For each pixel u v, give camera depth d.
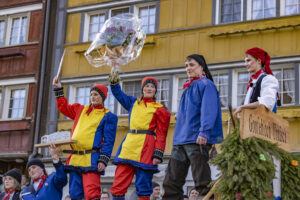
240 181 4.48
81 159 6.43
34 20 22.53
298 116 16.56
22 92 22.14
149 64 19.75
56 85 6.96
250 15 18.30
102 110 6.71
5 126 21.73
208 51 18.73
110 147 6.48
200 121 5.54
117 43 6.41
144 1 20.38
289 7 17.73
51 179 7.19
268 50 17.69
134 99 6.74
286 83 17.28
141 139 6.33
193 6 19.38
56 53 21.72
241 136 4.63
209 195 4.80
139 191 6.21
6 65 22.56
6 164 22.78
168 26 19.72
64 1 22.08
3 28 23.14
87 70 20.95
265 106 4.98
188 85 5.82
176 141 5.62
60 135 6.74
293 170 4.93
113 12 21.19
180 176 5.59
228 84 18.22
